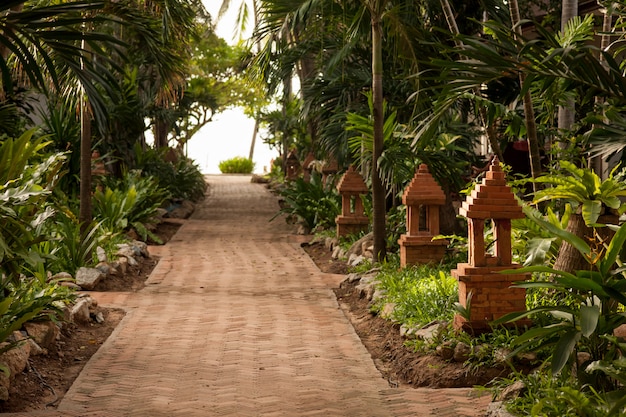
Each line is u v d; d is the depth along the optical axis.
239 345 7.13
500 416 4.54
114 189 15.91
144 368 6.32
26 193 5.76
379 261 10.69
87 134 11.24
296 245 14.53
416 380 6.02
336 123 13.47
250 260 12.72
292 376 6.12
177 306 8.95
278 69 13.47
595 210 6.04
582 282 4.68
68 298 7.46
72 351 6.89
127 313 8.52
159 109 18.92
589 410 4.11
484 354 5.89
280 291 10.03
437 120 6.64
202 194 25.22
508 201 6.33
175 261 12.57
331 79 13.48
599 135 5.46
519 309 6.30
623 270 4.73
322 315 8.51
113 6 9.95
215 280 10.87
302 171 26.00
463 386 5.78
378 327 7.74
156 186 16.77
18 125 13.20
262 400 5.44
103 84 6.13
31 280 7.30
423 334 6.61
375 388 5.80
